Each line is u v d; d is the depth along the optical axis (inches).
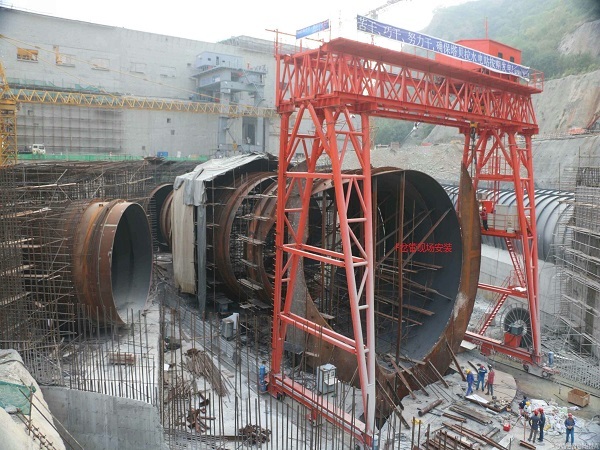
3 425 504.4
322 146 713.6
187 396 717.9
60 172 1024.9
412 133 3649.1
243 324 1015.0
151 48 2500.0
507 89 882.1
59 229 828.0
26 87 2074.3
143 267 1059.9
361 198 658.8
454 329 863.1
